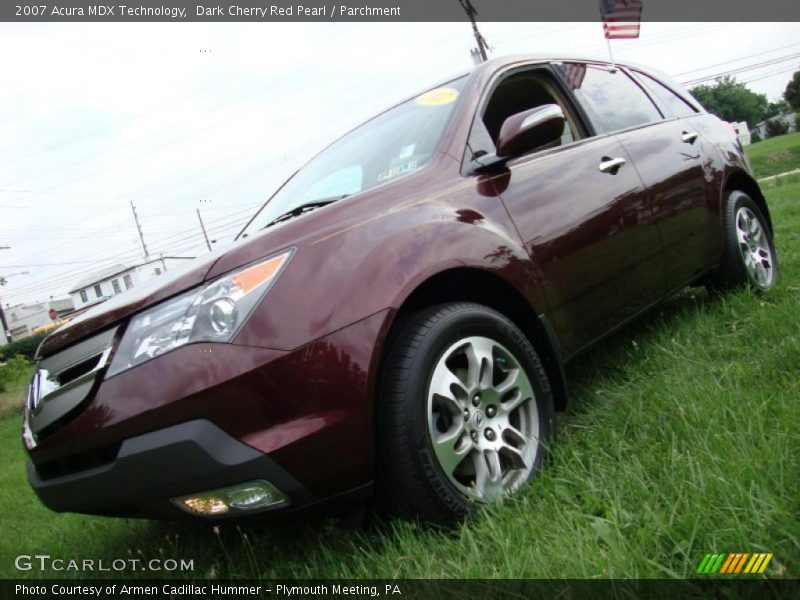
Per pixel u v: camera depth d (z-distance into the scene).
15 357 16.12
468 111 2.76
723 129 4.34
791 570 1.33
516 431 2.22
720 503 1.61
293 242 2.04
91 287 56.09
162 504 1.91
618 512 1.70
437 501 1.94
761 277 3.95
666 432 2.14
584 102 3.30
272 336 1.86
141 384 1.87
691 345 3.06
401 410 1.93
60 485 2.04
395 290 2.00
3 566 2.98
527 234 2.52
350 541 2.07
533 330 2.48
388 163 2.76
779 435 1.85
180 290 1.99
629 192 3.07
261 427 1.81
